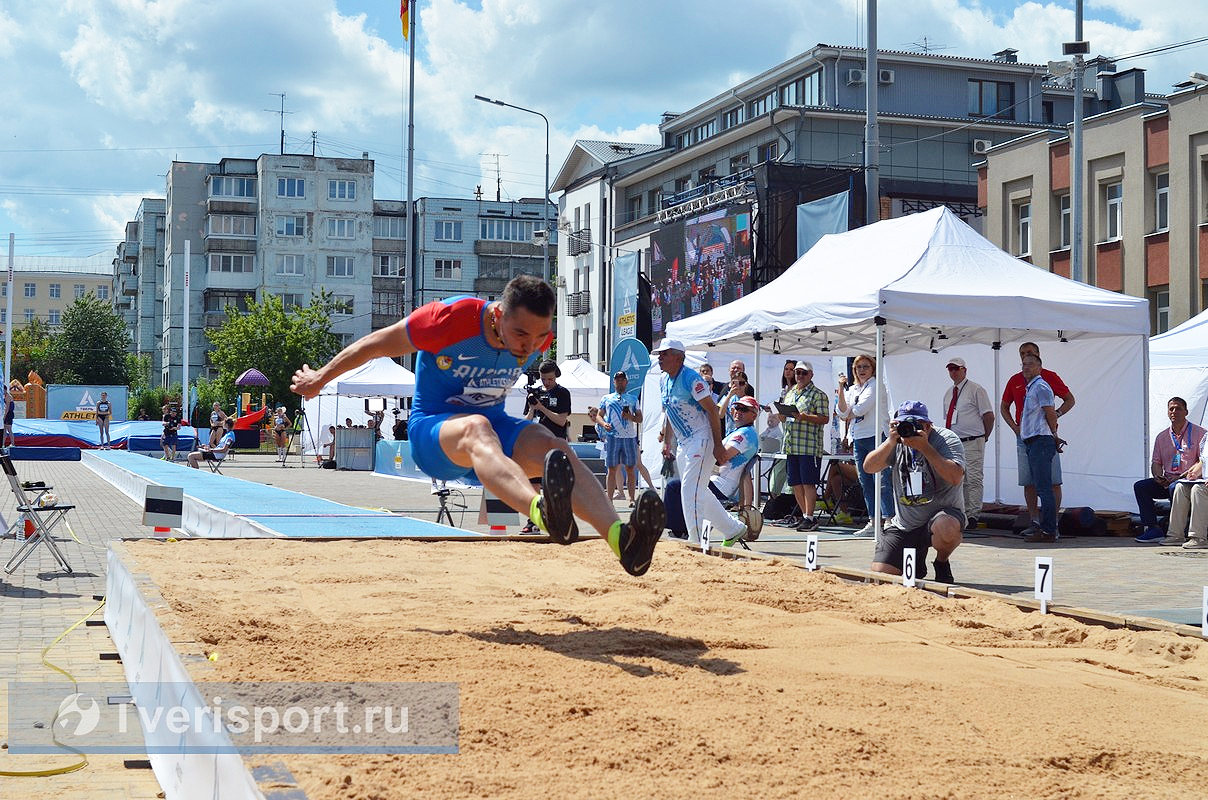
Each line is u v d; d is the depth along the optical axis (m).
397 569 8.16
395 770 3.34
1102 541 13.42
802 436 14.55
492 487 5.15
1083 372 15.41
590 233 62.69
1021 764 3.58
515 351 5.61
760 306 14.89
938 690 4.60
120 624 6.67
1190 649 5.66
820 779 3.34
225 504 14.56
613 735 3.73
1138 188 32.91
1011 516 14.92
